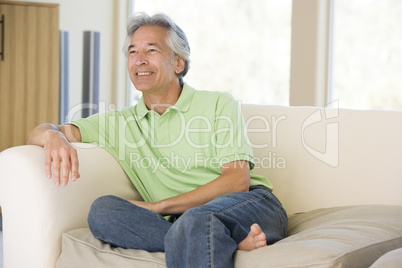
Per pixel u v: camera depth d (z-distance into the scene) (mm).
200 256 1750
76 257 2037
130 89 6348
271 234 2115
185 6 5957
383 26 4426
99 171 2395
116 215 2027
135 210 2053
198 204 2256
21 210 2174
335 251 1699
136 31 2520
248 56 5453
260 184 2443
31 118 5258
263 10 5316
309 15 4746
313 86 4750
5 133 5211
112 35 6270
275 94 5238
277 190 2627
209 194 2254
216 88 5730
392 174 2443
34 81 5250
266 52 5301
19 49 5203
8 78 5199
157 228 2014
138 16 2547
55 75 5273
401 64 4324
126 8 6277
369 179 2475
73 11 6027
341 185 2518
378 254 1815
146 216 2041
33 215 2145
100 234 2062
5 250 2248
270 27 5262
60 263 2088
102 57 6211
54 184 2180
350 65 4648
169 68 2500
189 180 2414
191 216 1813
